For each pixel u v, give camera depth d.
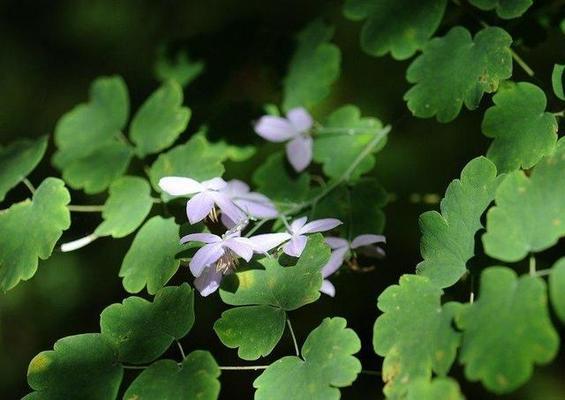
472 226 0.31
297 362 0.30
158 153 0.39
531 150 0.32
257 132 0.38
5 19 0.57
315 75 0.39
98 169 0.37
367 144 0.37
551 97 0.34
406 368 0.29
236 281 0.31
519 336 0.28
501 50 0.33
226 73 0.40
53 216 0.33
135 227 0.34
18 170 0.37
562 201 0.29
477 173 0.31
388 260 0.45
